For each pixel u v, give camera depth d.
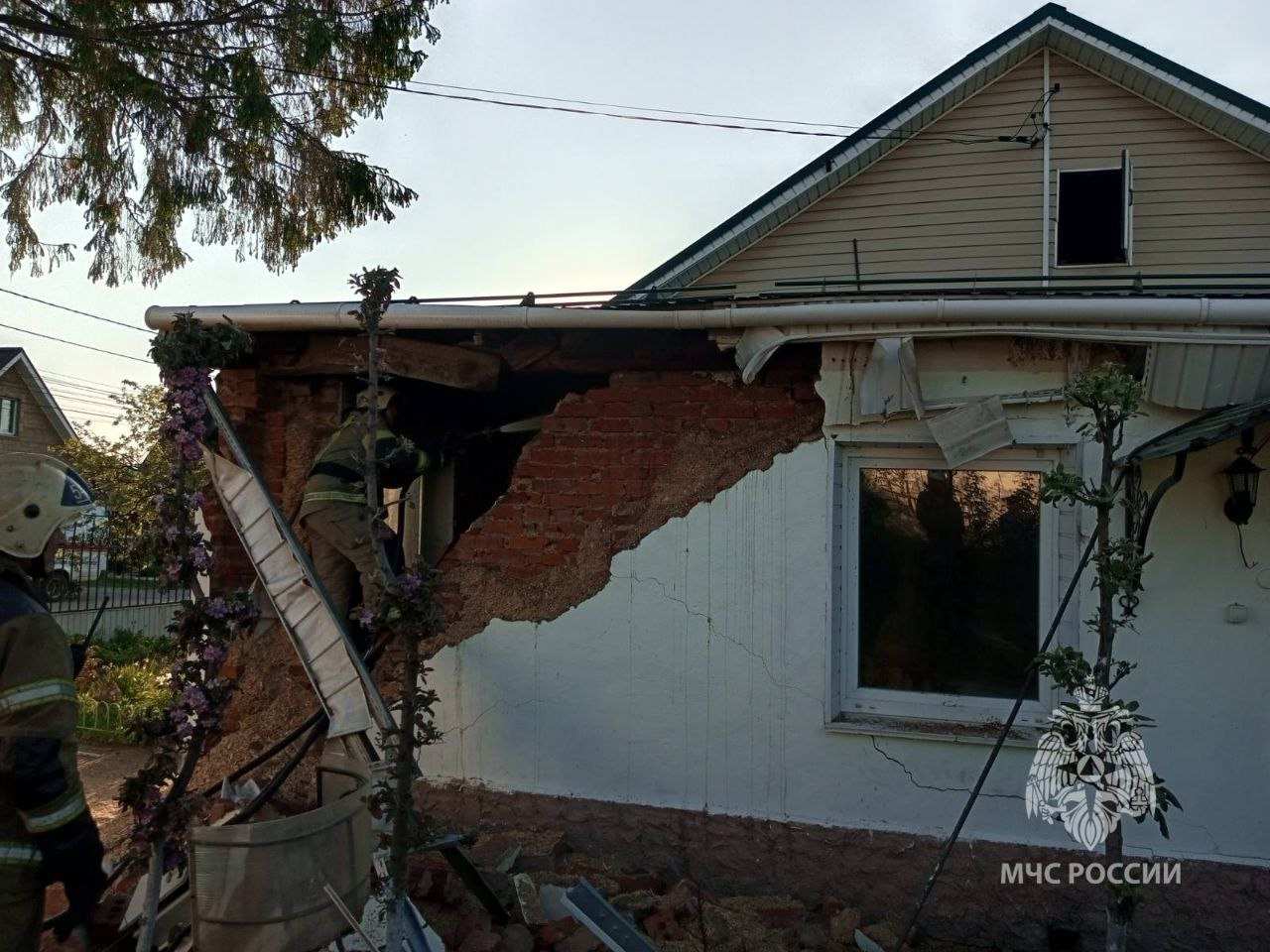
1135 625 4.27
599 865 4.64
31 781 2.55
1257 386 4.01
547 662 5.01
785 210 11.98
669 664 4.83
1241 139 10.66
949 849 3.77
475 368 5.13
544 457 5.14
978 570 4.63
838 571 4.74
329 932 2.96
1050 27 11.07
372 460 3.02
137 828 2.65
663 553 4.88
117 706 8.19
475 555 5.21
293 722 5.36
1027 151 11.38
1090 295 4.27
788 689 4.65
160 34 8.53
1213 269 10.71
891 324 4.40
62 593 11.54
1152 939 4.13
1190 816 4.18
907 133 11.56
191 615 2.74
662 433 4.98
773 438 4.79
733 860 4.63
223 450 5.62
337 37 8.93
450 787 5.06
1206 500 4.23
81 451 15.90
